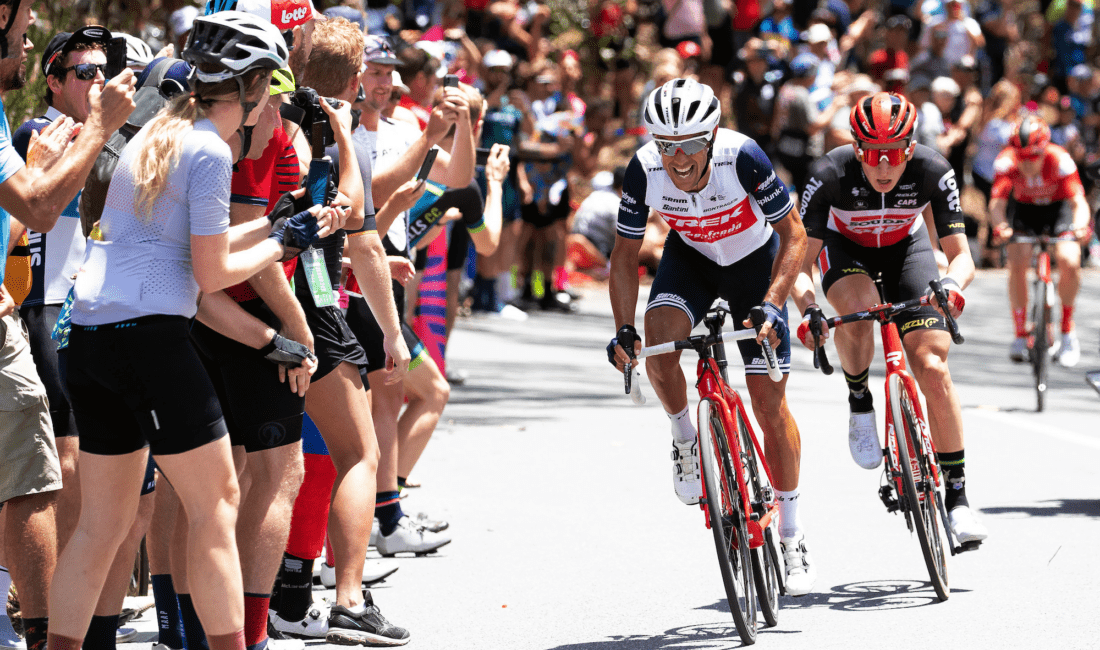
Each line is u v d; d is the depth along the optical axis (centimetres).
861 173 1995
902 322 2003
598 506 2405
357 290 1975
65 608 1309
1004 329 5250
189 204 1274
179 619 1569
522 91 5350
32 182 1351
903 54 6675
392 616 1769
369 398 1906
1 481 1483
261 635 1478
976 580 1914
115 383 1284
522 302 5469
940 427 1945
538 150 5275
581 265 6169
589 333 4894
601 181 6259
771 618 1692
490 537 2191
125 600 1803
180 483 1299
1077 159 6456
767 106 6338
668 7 6812
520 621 1739
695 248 1867
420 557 2081
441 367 2741
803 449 2914
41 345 1580
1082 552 2064
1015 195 4072
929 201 2005
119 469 1324
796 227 1767
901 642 1622
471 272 5362
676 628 1702
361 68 1809
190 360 1292
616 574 1967
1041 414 3475
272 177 1506
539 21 6250
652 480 2619
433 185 2297
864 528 2231
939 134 6131
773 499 1772
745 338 1805
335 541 1662
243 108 1315
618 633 1684
